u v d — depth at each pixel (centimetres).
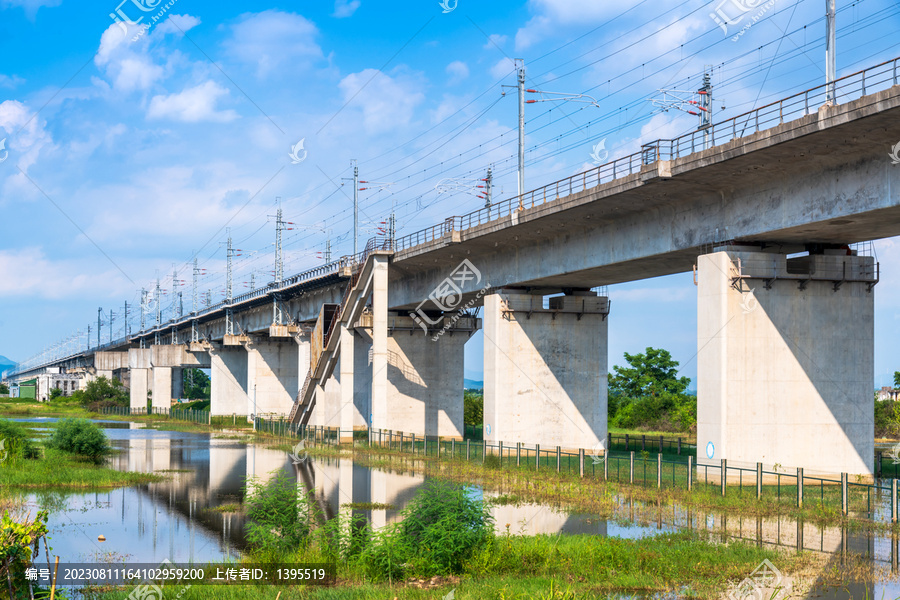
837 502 3169
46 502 3366
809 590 1884
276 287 8962
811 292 3894
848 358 3925
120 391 15225
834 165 3238
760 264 3791
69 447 5019
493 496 3491
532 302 5738
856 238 3747
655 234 4262
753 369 3788
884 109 2647
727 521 2831
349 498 3488
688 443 6331
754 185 3644
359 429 8325
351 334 6969
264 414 10206
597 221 4609
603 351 5859
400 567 2045
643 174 3688
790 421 3819
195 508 3212
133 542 2516
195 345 11819
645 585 1931
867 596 1814
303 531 2284
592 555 2161
